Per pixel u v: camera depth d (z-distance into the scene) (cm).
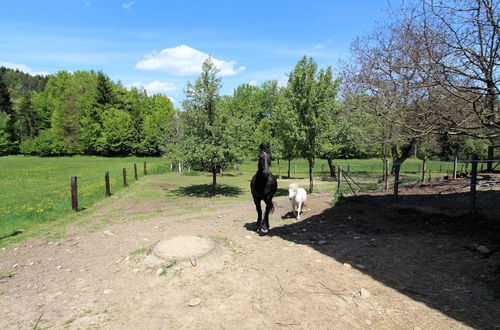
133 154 5912
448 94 624
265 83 5188
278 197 1444
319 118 1427
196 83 1603
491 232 602
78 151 5969
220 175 2850
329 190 1580
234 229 775
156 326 342
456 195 1045
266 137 3002
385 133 1281
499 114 566
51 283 476
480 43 529
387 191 1250
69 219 968
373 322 343
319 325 338
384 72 730
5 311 391
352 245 619
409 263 511
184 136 1659
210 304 384
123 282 456
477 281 431
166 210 1128
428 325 334
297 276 466
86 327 346
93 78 6981
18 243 712
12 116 6975
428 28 573
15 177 2392
